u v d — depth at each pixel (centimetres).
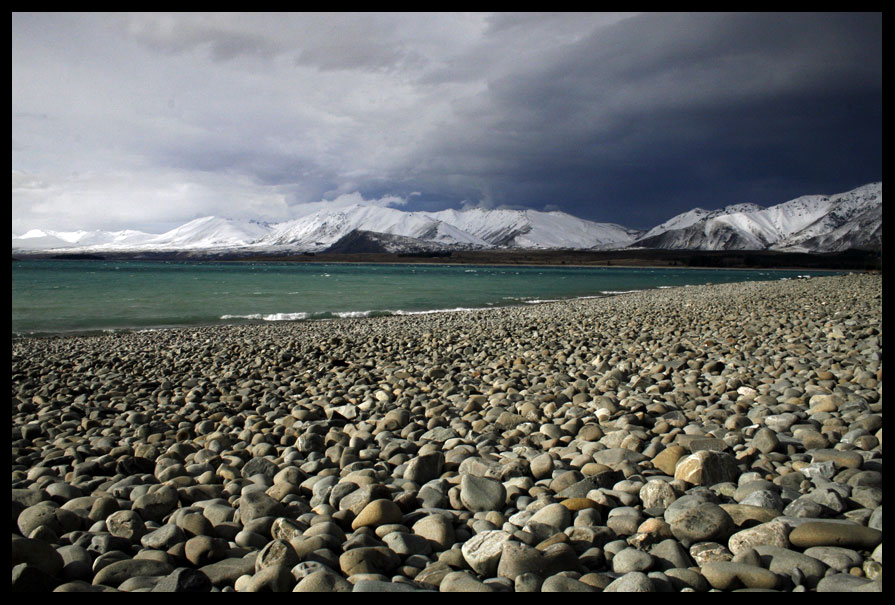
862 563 229
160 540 267
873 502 287
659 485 304
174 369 968
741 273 12481
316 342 1280
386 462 412
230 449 480
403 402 633
